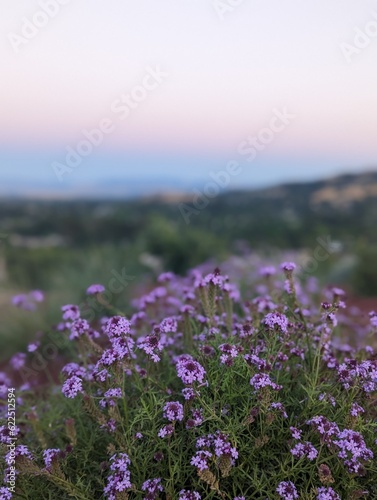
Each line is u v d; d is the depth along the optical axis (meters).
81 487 0.48
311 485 0.49
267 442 0.50
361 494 0.45
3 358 1.21
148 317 0.81
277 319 0.55
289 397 0.55
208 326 0.67
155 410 0.52
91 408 0.51
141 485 0.48
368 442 0.51
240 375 0.54
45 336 1.20
